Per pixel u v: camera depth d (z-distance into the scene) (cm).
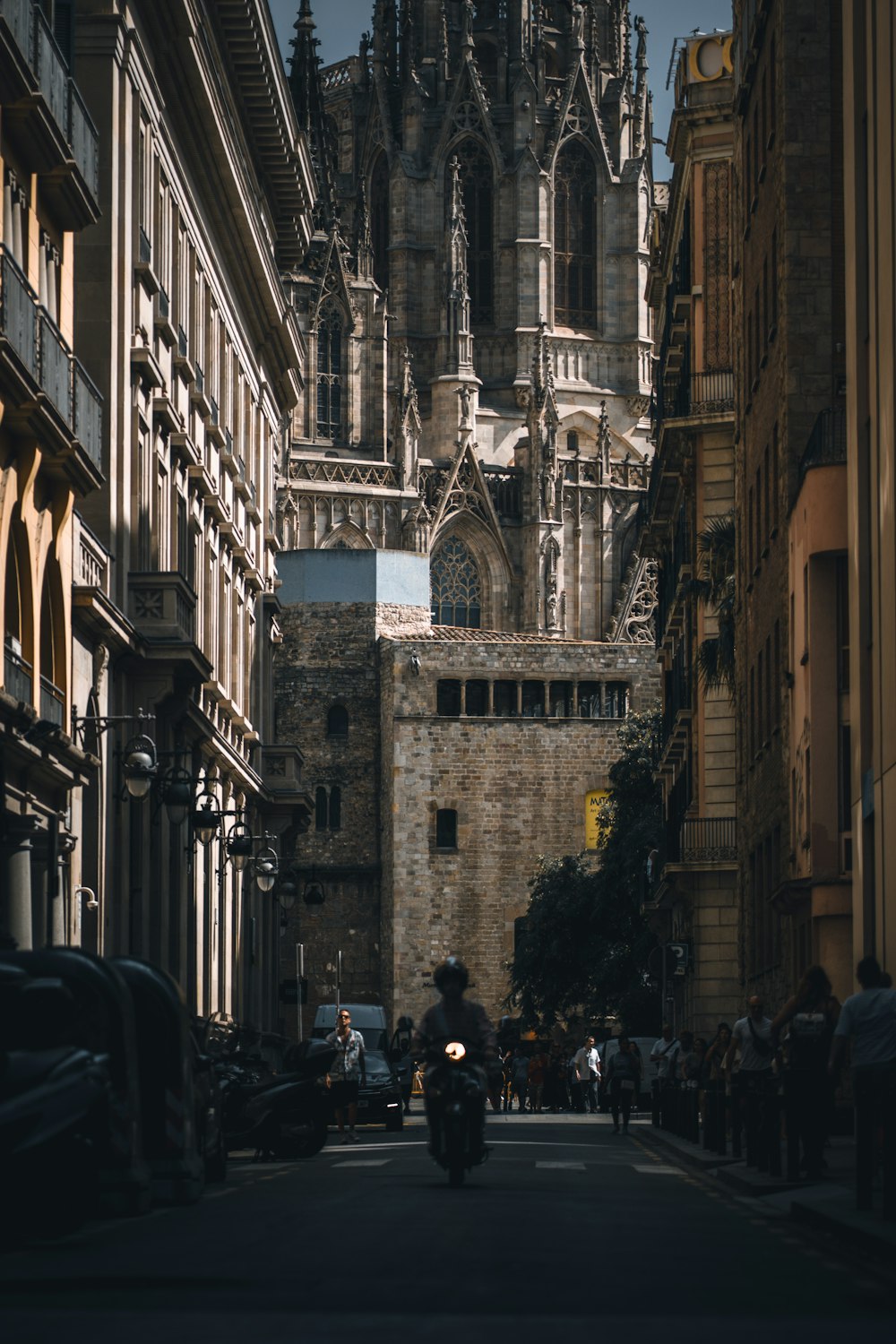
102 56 6384
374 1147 5972
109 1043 2994
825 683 6078
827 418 6206
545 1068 11438
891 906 4891
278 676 16825
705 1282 2167
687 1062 6550
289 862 11019
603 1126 7956
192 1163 3272
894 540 4797
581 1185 3859
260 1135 5066
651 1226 2898
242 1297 1980
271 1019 10950
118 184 6444
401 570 17075
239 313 9800
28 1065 2517
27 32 4891
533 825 16188
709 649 9231
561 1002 13888
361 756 16725
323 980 16512
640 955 13012
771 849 7412
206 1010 8231
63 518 5331
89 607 5653
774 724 7212
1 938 3559
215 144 8294
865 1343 1681
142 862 6788
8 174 4878
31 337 4838
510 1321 1798
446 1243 2516
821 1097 3731
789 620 6594
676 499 10819
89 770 5494
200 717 7381
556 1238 2625
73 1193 2555
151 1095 3244
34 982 2534
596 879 13588
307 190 10462
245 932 9812
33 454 4928
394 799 16125
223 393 9238
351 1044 6588
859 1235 2559
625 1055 7025
